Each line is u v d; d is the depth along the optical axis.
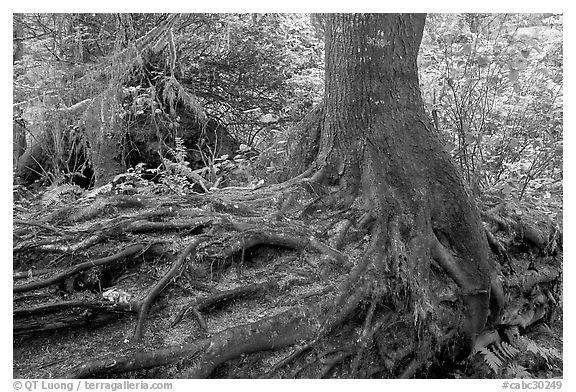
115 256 3.80
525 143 7.03
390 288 4.18
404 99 4.77
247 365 3.54
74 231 4.07
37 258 3.81
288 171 5.51
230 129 10.77
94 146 7.91
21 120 8.42
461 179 4.84
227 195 5.07
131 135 8.55
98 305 3.52
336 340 3.88
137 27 8.89
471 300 4.66
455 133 6.94
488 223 5.57
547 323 5.95
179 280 3.84
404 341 4.21
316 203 4.76
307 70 10.14
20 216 4.56
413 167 4.66
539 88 7.15
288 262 4.23
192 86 9.74
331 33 4.96
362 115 4.79
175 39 8.80
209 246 4.02
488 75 6.77
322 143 5.14
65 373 3.11
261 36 9.59
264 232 4.20
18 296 3.50
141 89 8.52
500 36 6.79
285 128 9.41
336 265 4.19
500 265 5.25
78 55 8.23
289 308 3.81
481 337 4.96
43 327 3.46
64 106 7.74
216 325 3.63
